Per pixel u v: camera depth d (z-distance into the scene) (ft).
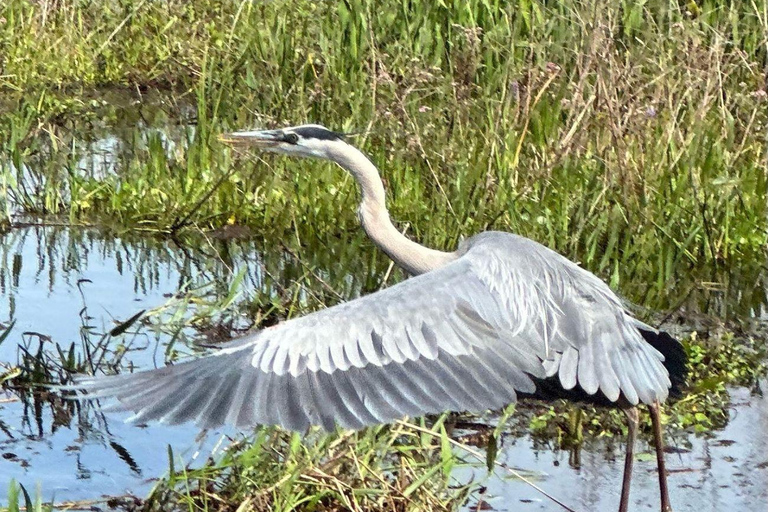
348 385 21.43
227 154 48.80
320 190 46.78
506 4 56.03
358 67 53.26
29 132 55.72
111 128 58.44
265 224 46.03
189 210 46.60
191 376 20.61
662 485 27.55
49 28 68.08
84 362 34.01
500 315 24.09
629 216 43.91
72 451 30.37
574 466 29.96
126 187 47.42
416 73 48.67
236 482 27.66
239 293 39.09
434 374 22.43
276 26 58.95
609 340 25.68
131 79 66.03
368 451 27.66
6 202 46.14
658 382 25.72
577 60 47.96
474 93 51.72
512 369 23.52
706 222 43.27
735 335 37.99
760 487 28.76
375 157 47.26
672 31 52.54
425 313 22.91
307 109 52.01
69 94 63.36
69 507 27.53
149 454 30.32
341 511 27.25
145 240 45.11
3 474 29.04
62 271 41.93
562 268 26.00
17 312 38.19
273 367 21.07
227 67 55.93
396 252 30.19
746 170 46.32
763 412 32.94
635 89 47.91
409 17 56.34
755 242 43.80
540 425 31.60
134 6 70.28
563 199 44.14
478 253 25.08
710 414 32.73
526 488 28.71
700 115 46.42
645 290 40.81
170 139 56.44
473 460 29.91
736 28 52.54
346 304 22.47
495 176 45.34
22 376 33.65
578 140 46.14
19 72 63.98
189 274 41.88
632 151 45.93
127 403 20.02
